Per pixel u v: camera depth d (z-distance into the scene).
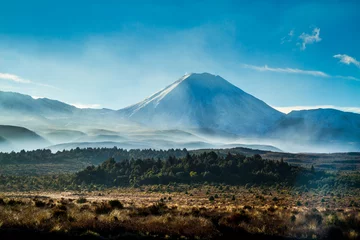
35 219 30.27
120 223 31.22
